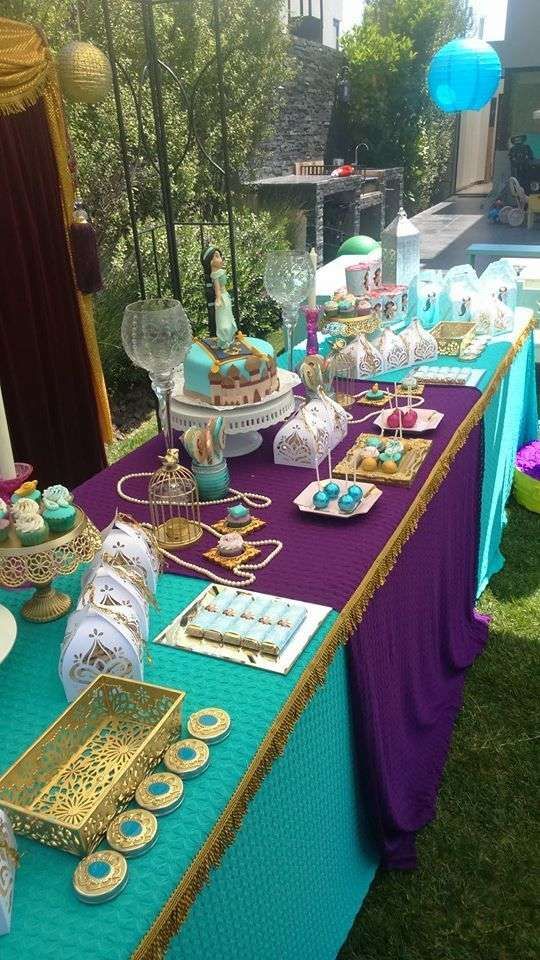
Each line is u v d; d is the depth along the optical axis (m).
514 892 1.84
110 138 5.59
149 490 1.79
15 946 0.80
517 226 12.10
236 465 2.04
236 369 1.91
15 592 1.47
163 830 0.94
